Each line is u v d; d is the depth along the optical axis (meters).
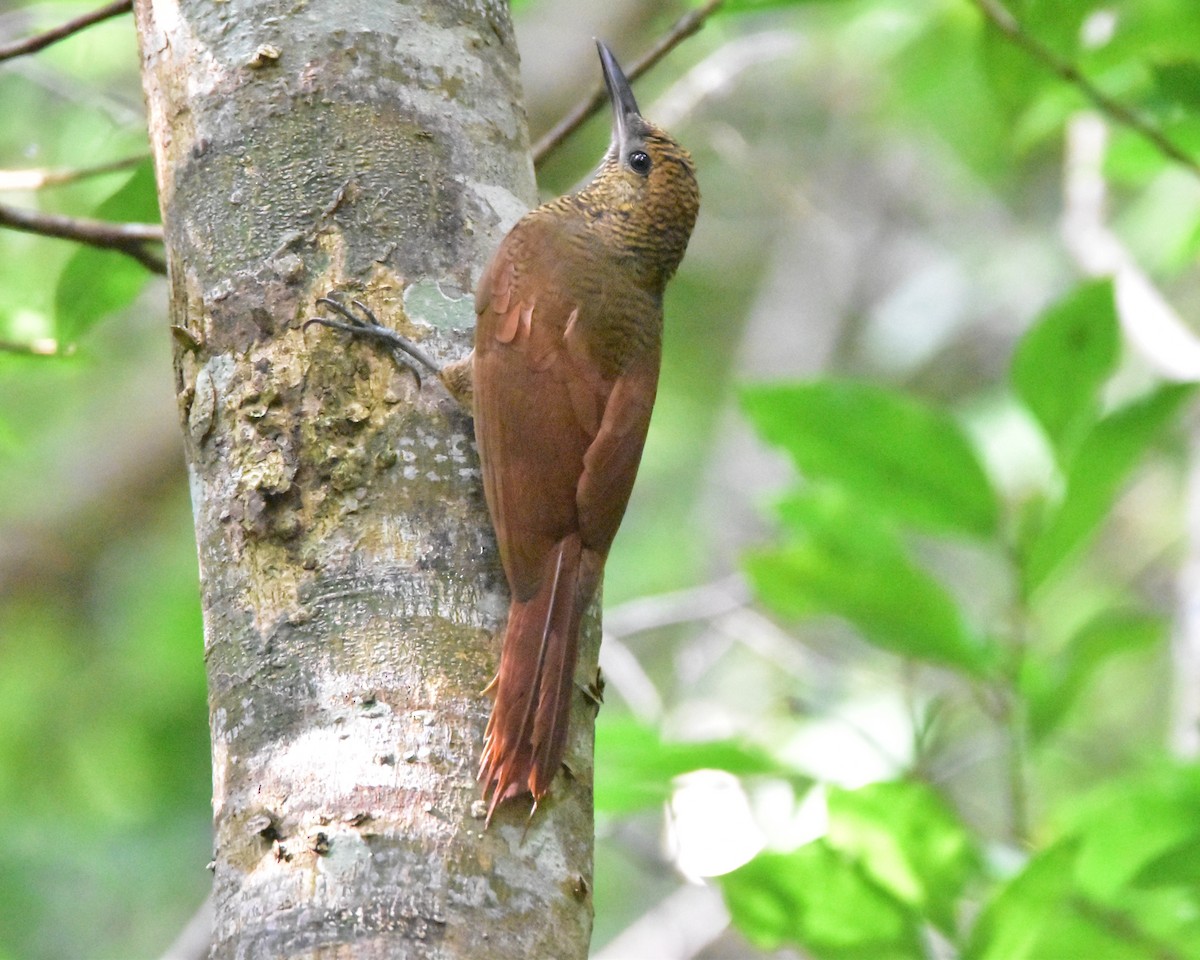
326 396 6.22
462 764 5.67
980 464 8.88
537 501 6.59
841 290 20.48
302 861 5.45
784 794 10.17
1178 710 11.86
